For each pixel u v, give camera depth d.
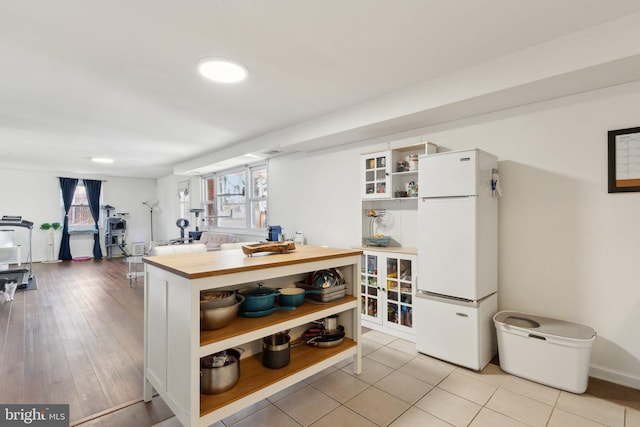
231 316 1.81
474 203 2.44
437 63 2.36
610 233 2.28
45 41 1.98
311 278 2.50
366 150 3.83
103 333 3.24
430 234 2.71
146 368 2.07
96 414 1.94
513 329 2.38
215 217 6.89
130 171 8.02
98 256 8.64
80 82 2.59
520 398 2.10
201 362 1.79
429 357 2.73
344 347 2.37
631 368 2.21
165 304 1.79
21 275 5.17
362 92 2.91
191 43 2.03
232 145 5.04
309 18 1.79
